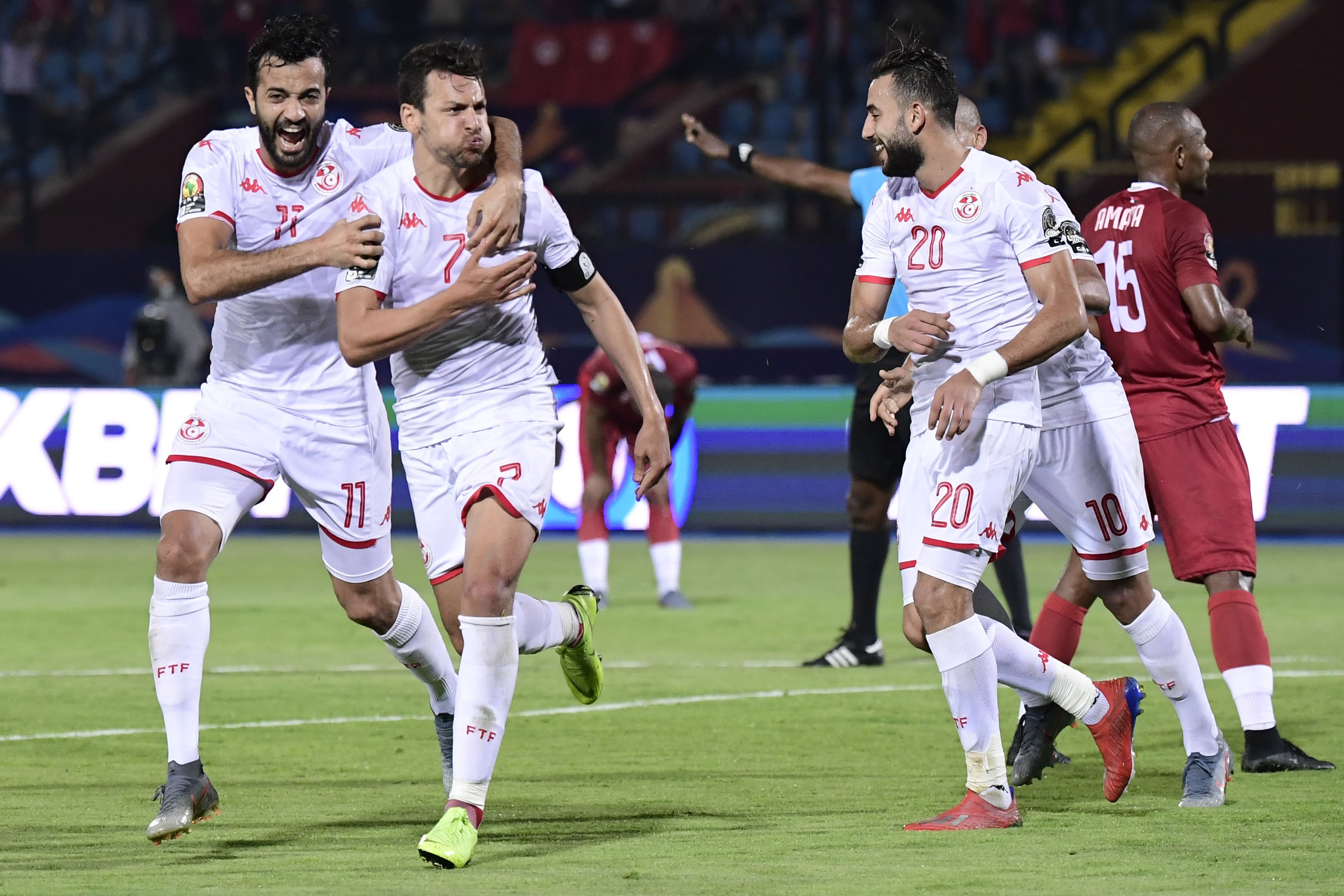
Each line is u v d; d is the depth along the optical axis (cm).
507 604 1600
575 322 5934
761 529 5653
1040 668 1777
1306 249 5775
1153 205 2016
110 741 2302
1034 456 1705
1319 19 6556
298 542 5616
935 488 1689
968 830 1656
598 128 7506
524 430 1673
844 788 1934
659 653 3194
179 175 8062
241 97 8119
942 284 1694
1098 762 2136
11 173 8156
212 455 1769
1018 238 1655
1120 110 7250
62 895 1372
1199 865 1474
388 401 5806
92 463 5838
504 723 1579
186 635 1678
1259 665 1998
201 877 1449
